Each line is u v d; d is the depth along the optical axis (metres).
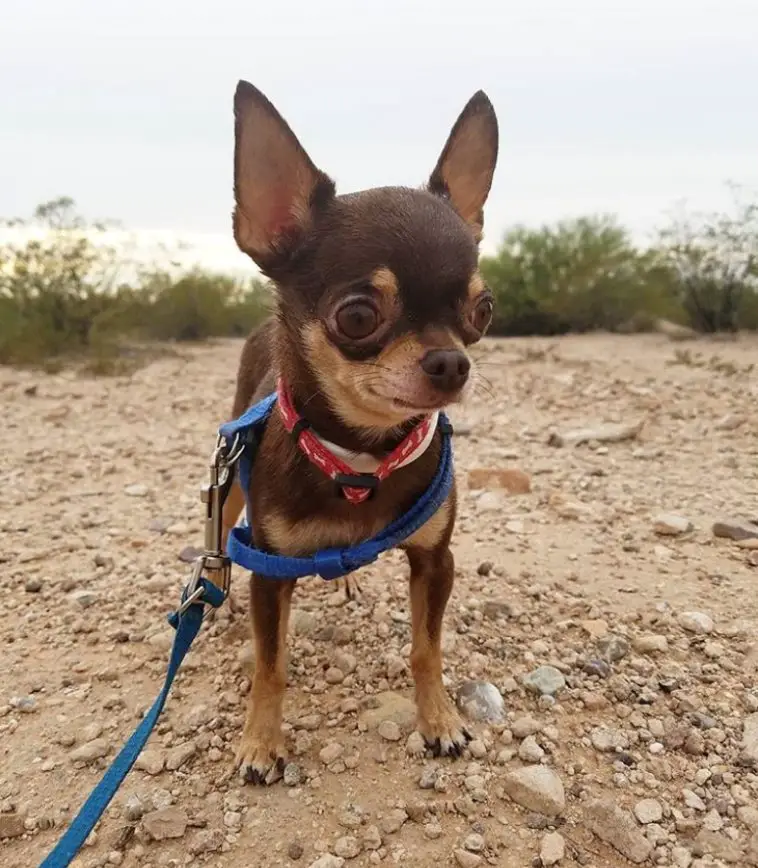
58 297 1.50
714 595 0.45
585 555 0.51
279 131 0.30
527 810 0.30
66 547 0.54
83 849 0.28
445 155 0.34
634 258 1.78
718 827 0.28
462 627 0.42
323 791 0.31
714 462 0.70
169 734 0.34
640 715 0.35
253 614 0.33
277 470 0.31
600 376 1.09
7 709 0.36
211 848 0.28
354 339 0.27
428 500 0.32
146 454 0.78
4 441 0.83
